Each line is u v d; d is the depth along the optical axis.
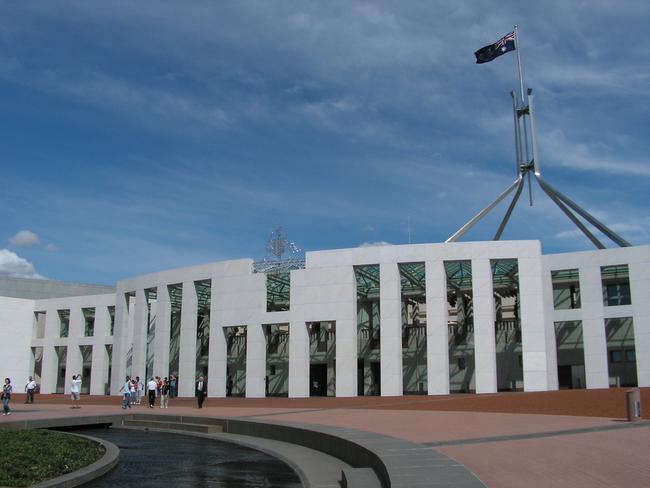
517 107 57.34
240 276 48.44
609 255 43.59
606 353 42.69
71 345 63.72
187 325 50.16
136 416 28.03
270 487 11.99
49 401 47.19
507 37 56.59
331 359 53.69
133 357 53.66
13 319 65.69
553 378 43.28
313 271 45.97
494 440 15.41
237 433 23.05
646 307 42.16
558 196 52.88
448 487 8.76
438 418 22.89
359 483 10.75
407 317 54.00
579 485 9.43
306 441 18.58
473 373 49.88
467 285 50.94
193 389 49.03
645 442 14.09
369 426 20.53
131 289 55.25
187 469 14.32
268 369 56.41
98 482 12.33
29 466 12.54
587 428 17.30
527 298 42.09
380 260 44.44
